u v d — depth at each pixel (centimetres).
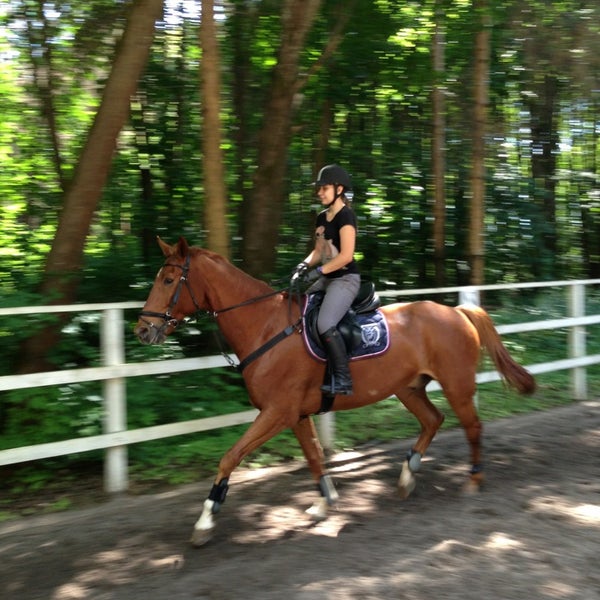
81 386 544
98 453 546
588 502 479
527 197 1323
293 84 744
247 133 955
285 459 590
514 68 1184
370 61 995
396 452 619
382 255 1195
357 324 461
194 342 654
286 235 1047
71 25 901
